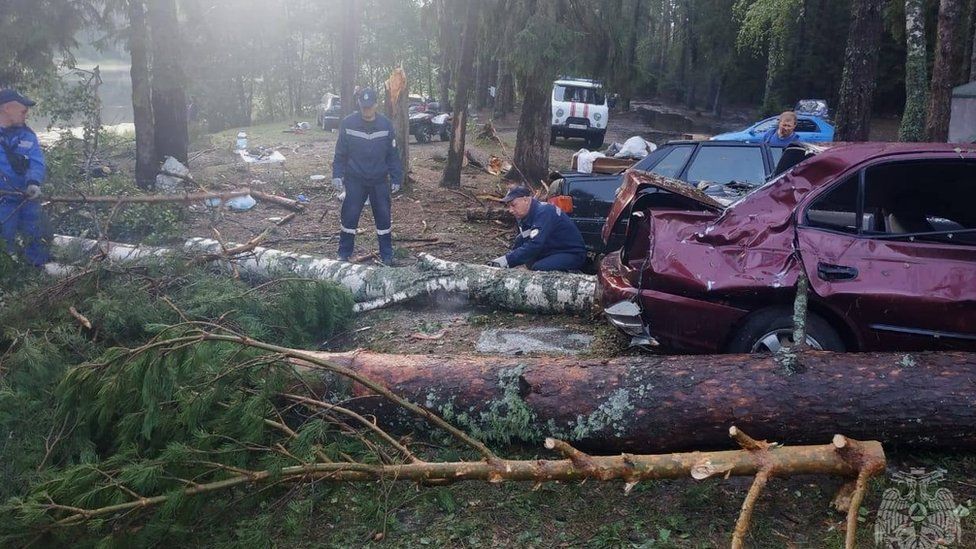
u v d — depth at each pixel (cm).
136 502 347
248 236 948
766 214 453
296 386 445
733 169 865
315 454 380
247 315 538
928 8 3016
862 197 442
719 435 393
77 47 1209
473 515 379
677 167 879
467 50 1330
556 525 368
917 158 438
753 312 449
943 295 414
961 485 378
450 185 1367
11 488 381
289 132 2577
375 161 788
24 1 1123
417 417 438
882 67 3744
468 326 628
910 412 374
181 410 399
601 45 1315
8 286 595
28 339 484
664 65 4788
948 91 1429
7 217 652
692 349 466
